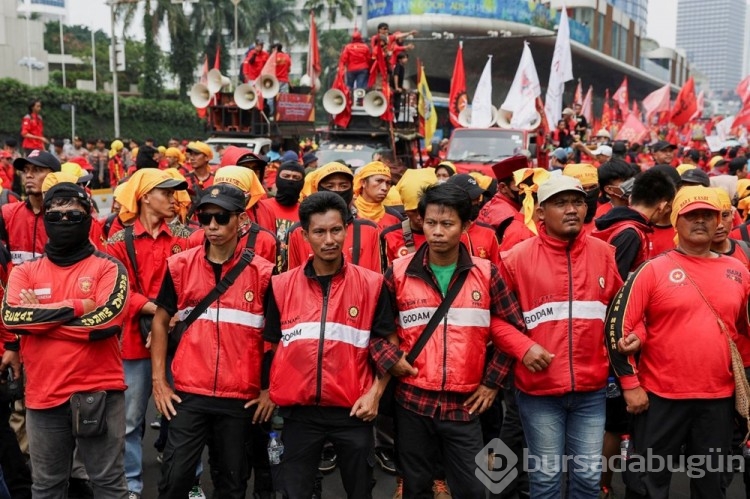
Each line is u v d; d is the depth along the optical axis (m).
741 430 4.50
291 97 18.88
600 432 4.02
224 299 4.04
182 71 46.31
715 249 4.69
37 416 3.97
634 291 3.98
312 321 3.80
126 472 4.82
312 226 3.71
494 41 49.59
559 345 3.94
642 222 4.81
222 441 4.08
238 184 5.25
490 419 5.11
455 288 3.87
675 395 3.92
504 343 3.89
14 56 50.41
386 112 15.30
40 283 3.98
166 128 42.53
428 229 3.80
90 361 3.97
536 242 4.05
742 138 20.09
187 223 6.61
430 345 3.85
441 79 55.91
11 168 14.78
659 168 5.18
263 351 4.13
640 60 85.19
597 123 37.97
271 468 4.72
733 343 3.93
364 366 3.88
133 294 4.84
